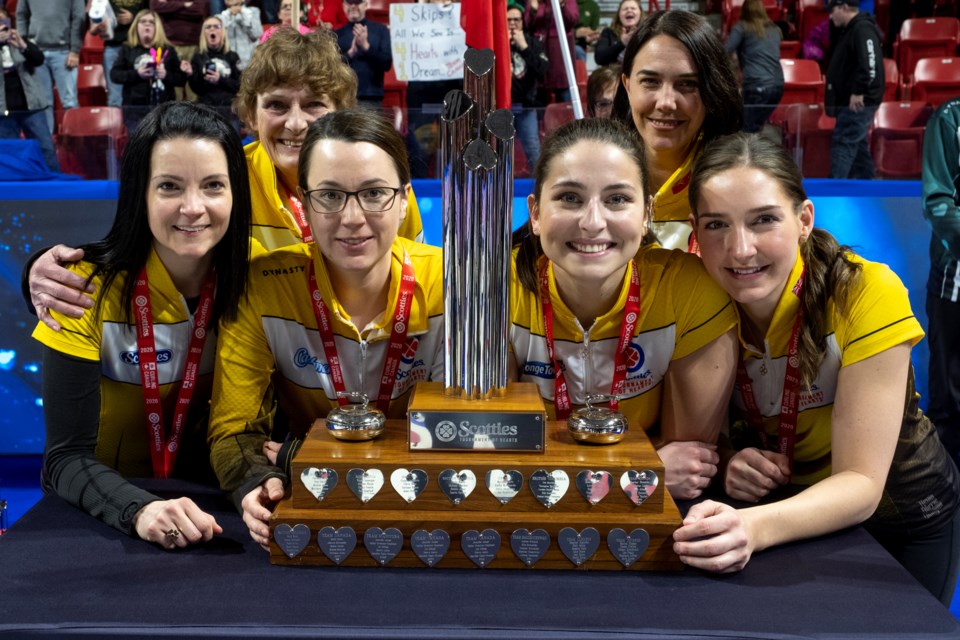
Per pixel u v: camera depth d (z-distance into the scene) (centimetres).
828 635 114
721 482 161
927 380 351
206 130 150
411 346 161
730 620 118
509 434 136
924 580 178
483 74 133
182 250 150
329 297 157
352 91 215
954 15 703
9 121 319
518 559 133
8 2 602
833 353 153
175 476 170
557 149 140
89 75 569
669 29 192
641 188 141
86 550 138
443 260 139
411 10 335
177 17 553
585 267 140
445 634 114
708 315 156
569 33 498
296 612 119
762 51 504
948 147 293
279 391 171
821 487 145
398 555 133
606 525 132
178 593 125
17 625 115
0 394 329
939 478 170
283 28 213
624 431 142
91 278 157
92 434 160
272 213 218
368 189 142
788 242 147
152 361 163
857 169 341
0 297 323
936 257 309
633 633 114
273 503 146
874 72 497
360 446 139
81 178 321
